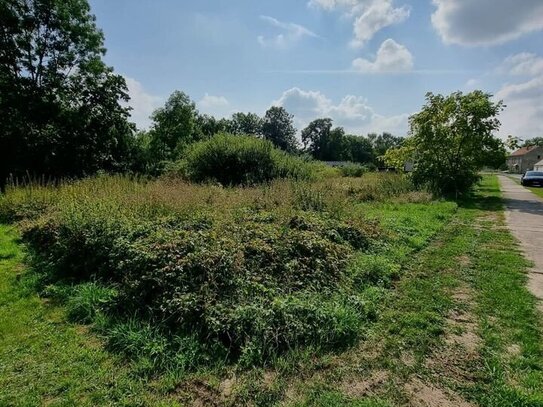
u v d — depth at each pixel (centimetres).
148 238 510
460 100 1634
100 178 1186
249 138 1789
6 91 1891
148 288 405
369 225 747
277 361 312
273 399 267
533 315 396
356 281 490
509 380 284
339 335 348
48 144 1972
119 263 466
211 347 331
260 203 857
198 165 1673
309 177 1647
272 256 486
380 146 9169
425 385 281
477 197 1673
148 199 755
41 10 1969
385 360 315
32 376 295
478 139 1625
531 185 2461
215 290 395
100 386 282
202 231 551
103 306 413
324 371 302
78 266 529
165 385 282
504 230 859
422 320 386
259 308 365
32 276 526
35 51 2019
